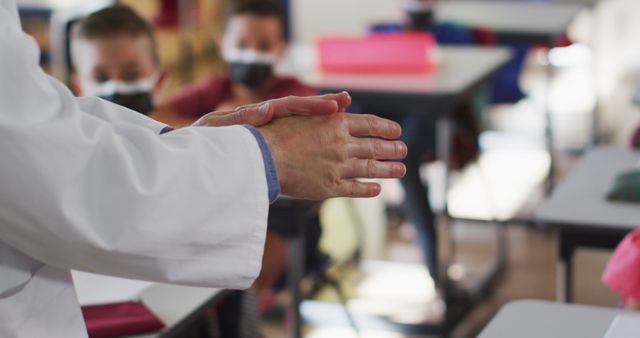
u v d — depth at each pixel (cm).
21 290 114
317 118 119
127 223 106
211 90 310
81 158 105
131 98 229
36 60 109
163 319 160
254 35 295
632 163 254
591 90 620
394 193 477
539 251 423
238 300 249
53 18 421
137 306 160
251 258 113
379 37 362
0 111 103
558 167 523
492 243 430
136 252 107
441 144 351
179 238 108
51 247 107
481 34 440
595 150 271
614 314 150
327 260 313
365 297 371
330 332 348
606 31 674
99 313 157
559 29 464
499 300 374
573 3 596
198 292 170
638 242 177
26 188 103
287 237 268
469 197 473
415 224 362
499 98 469
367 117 122
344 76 347
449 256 372
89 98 122
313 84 329
